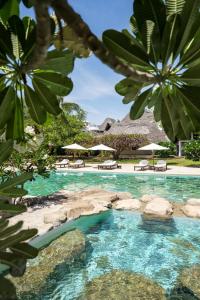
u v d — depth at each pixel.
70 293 5.85
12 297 1.32
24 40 1.57
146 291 5.95
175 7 1.51
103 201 12.64
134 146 38.81
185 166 29.50
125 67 1.24
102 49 1.07
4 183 1.61
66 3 0.92
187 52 1.54
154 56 1.55
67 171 27.59
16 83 1.82
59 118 2.83
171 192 17.41
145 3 1.49
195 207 11.61
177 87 1.74
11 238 1.42
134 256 7.77
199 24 1.46
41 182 22.17
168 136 2.07
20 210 1.61
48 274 6.54
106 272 6.80
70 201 12.94
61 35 1.14
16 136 2.08
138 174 25.19
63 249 7.76
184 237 9.16
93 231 9.82
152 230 9.81
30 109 1.98
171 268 7.04
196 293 5.84
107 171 26.59
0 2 1.58
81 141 41.03
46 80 1.79
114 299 5.68
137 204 12.43
